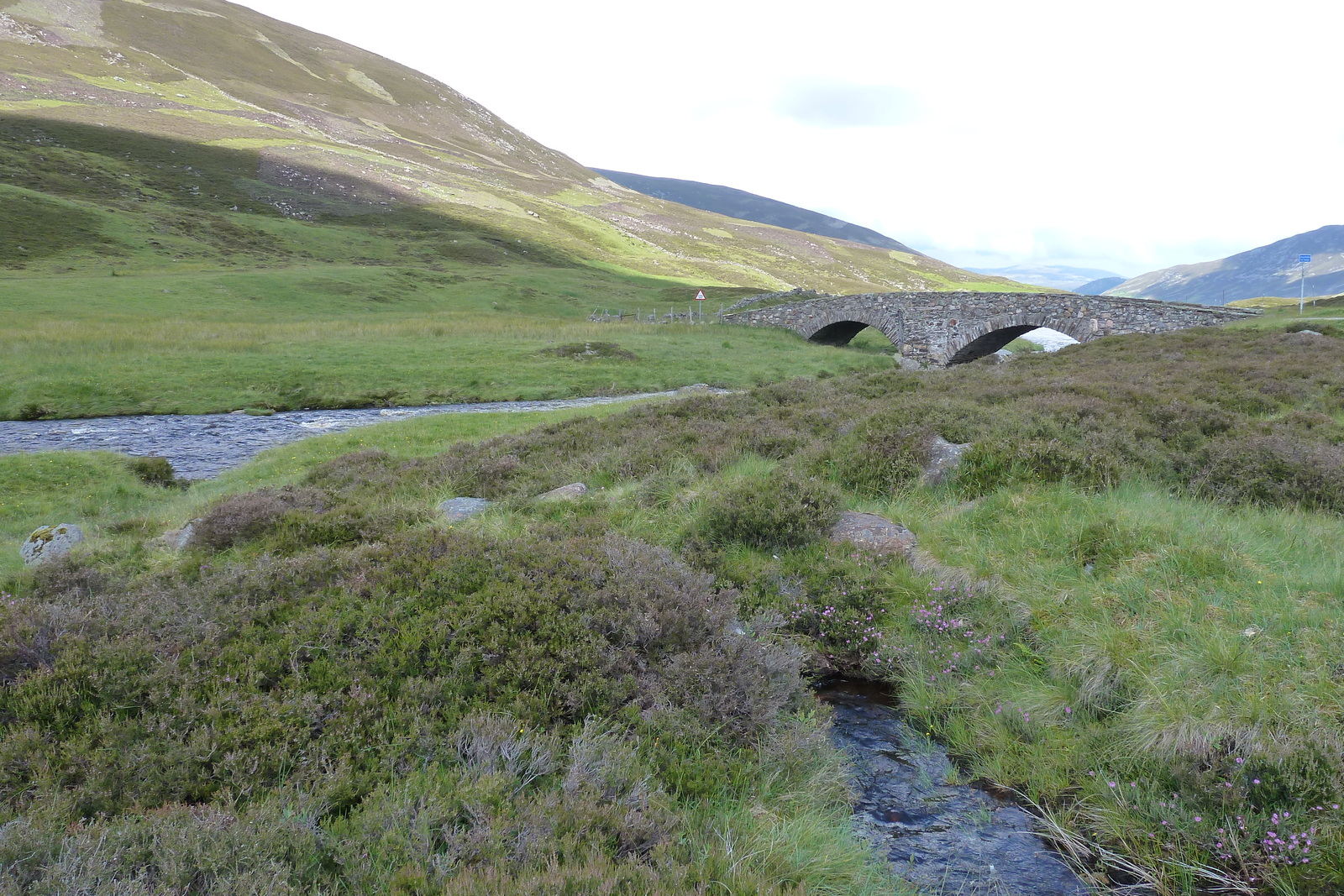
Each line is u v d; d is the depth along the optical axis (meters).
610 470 13.23
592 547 7.93
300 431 27.23
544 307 82.31
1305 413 13.18
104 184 96.62
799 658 6.62
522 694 5.33
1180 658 5.57
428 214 125.69
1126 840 4.59
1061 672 6.05
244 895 3.36
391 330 52.09
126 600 6.77
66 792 4.11
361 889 3.63
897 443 11.12
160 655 5.51
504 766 4.68
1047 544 7.98
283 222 101.69
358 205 121.62
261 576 7.04
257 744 4.62
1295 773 4.48
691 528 9.73
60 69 146.62
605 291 95.75
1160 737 5.08
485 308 76.94
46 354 36.41
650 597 6.76
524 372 40.03
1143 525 7.88
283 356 40.97
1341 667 5.19
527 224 137.38
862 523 9.29
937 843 4.71
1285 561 7.05
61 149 104.00
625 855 4.04
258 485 16.94
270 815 3.94
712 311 83.19
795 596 7.97
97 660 5.28
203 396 33.12
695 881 3.83
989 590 7.37
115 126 121.38
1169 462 10.58
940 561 8.05
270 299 65.25
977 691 6.23
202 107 153.88
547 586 6.70
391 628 6.01
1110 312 47.38
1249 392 16.50
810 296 84.38
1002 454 10.20
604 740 4.93
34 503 16.06
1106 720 5.52
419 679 5.32
